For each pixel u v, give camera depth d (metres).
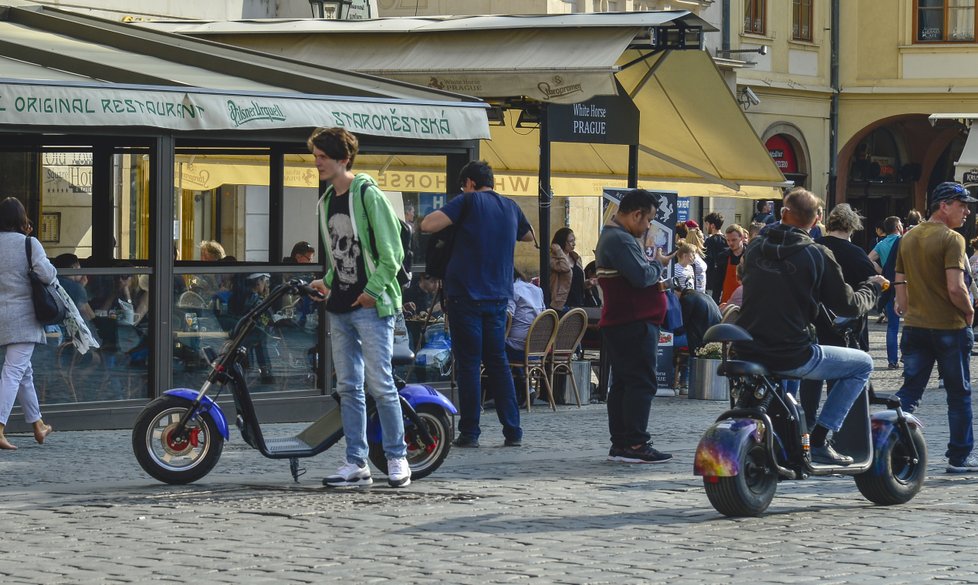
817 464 13.31
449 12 42.62
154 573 10.62
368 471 14.53
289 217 24.62
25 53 20.05
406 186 22.08
